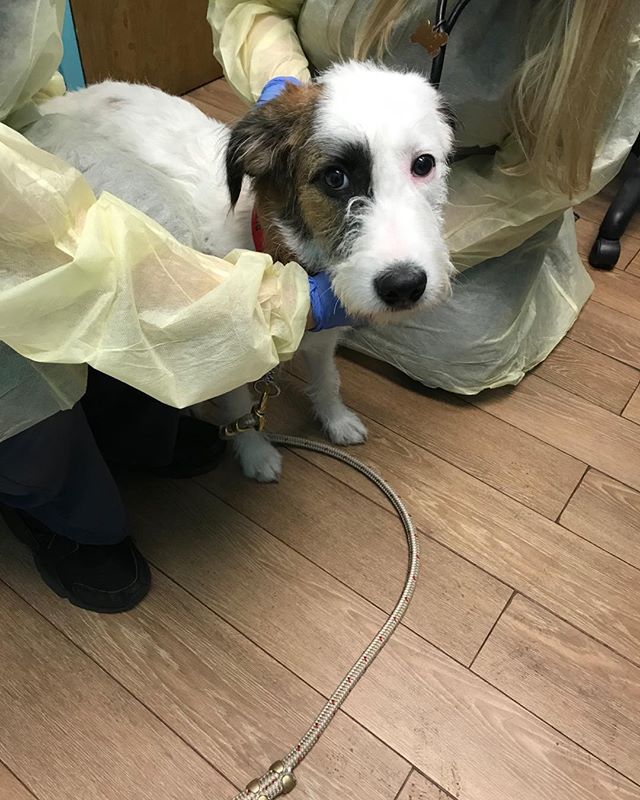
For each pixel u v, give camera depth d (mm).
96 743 1004
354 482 1341
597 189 1256
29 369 772
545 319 1563
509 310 1413
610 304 1725
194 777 978
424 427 1450
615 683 1088
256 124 953
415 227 889
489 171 1233
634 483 1357
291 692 1063
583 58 989
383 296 875
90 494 1008
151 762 989
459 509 1305
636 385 1544
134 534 1245
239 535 1250
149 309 721
